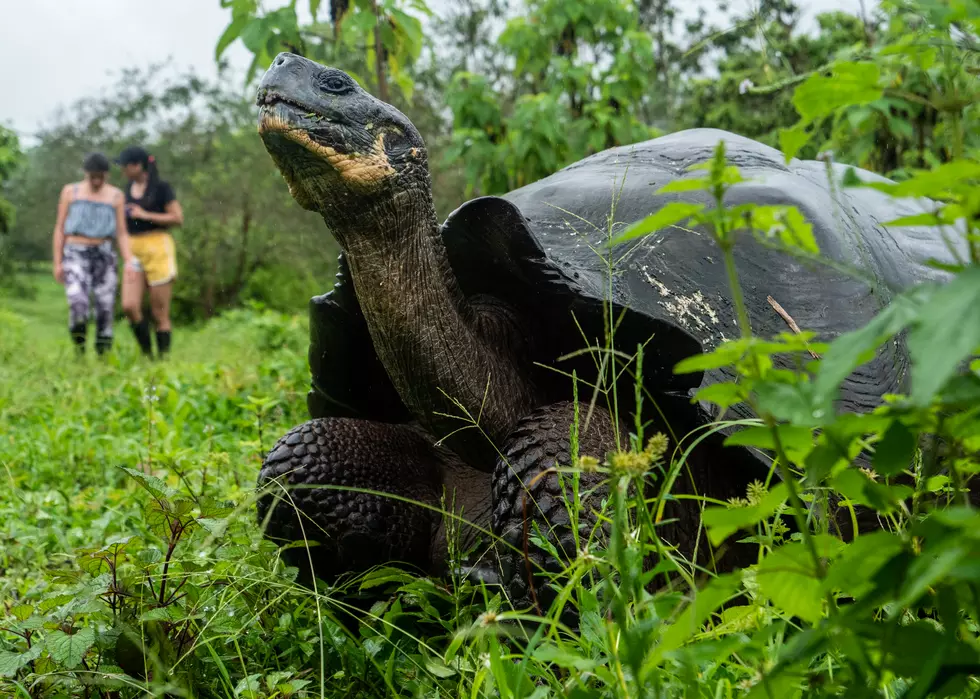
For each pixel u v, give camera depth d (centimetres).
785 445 120
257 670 212
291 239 1889
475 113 753
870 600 108
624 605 133
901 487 121
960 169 104
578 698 139
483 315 268
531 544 218
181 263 1842
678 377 240
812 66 596
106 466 432
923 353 88
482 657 175
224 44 467
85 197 892
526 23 794
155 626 192
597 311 243
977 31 124
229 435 470
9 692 192
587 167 330
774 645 158
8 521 349
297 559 257
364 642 212
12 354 874
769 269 276
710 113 862
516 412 263
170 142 2038
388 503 259
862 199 333
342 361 290
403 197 252
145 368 762
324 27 501
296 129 243
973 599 110
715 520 123
